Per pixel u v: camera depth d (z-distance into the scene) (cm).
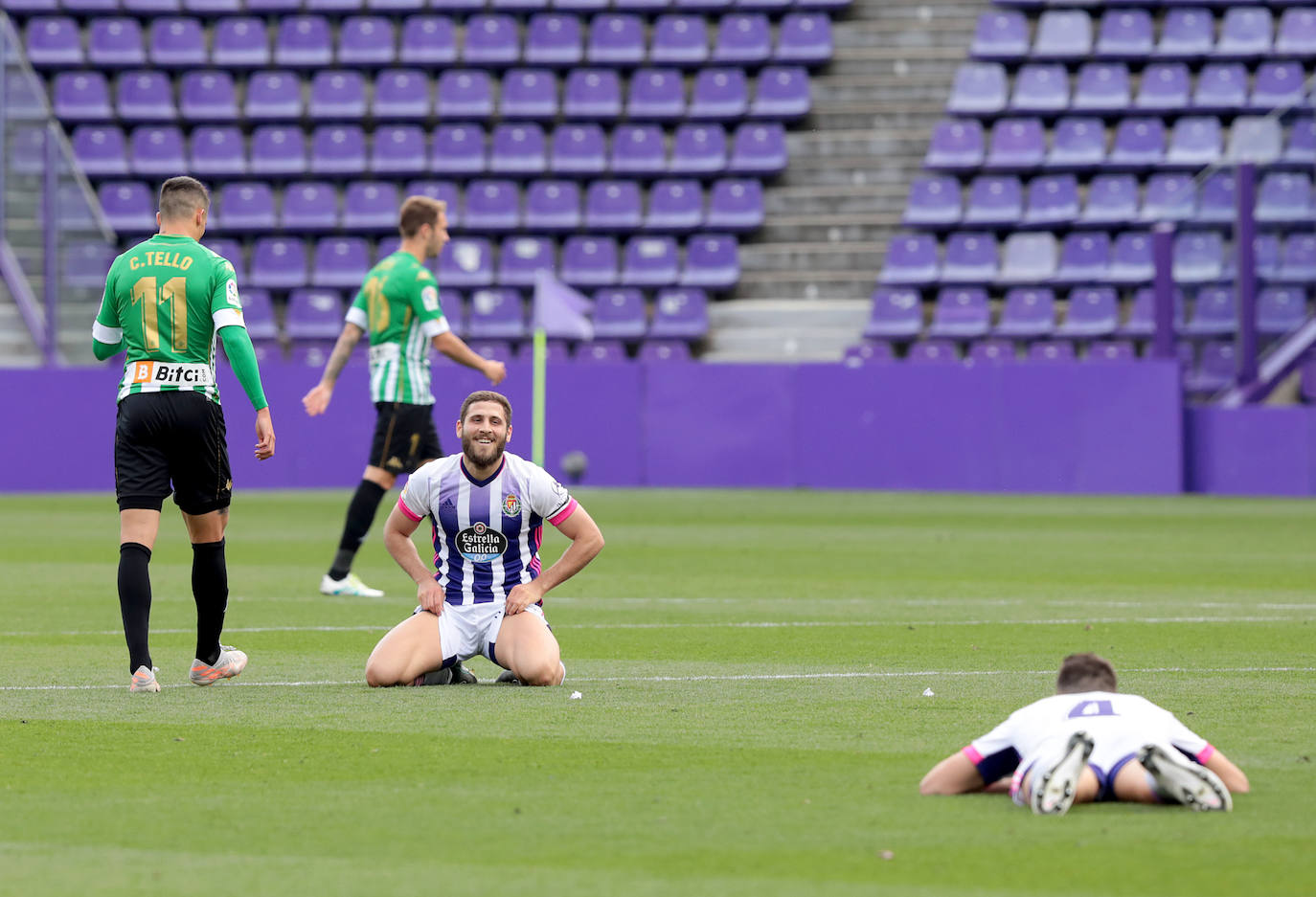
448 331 3581
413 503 2291
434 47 9731
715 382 7900
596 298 8738
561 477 7906
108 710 2080
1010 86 9588
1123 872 1293
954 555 4616
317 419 7994
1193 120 9069
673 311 8644
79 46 9612
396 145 9350
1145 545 4956
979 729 1942
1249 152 7681
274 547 4997
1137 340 8425
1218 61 9469
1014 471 7612
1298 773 1670
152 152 9325
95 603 3450
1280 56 9438
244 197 9175
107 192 9112
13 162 8294
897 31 9831
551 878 1280
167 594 3650
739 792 1591
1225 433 7519
